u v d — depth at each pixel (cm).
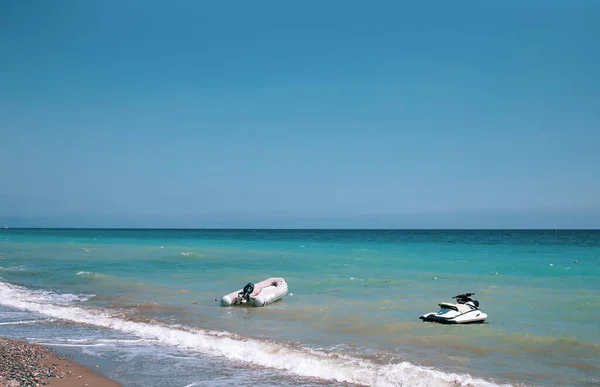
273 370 1012
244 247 6150
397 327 1441
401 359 1104
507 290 2219
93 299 1966
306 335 1345
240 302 1841
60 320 1538
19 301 1892
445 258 4169
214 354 1138
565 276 2791
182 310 1739
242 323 1514
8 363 991
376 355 1134
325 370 1006
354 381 942
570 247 6016
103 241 7756
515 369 1035
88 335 1330
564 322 1520
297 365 1041
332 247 6178
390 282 2525
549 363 1082
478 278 2697
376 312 1689
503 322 1522
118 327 1438
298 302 1927
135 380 931
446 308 1546
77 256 4319
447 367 1047
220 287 2345
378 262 3797
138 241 7975
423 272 3034
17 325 1459
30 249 5250
